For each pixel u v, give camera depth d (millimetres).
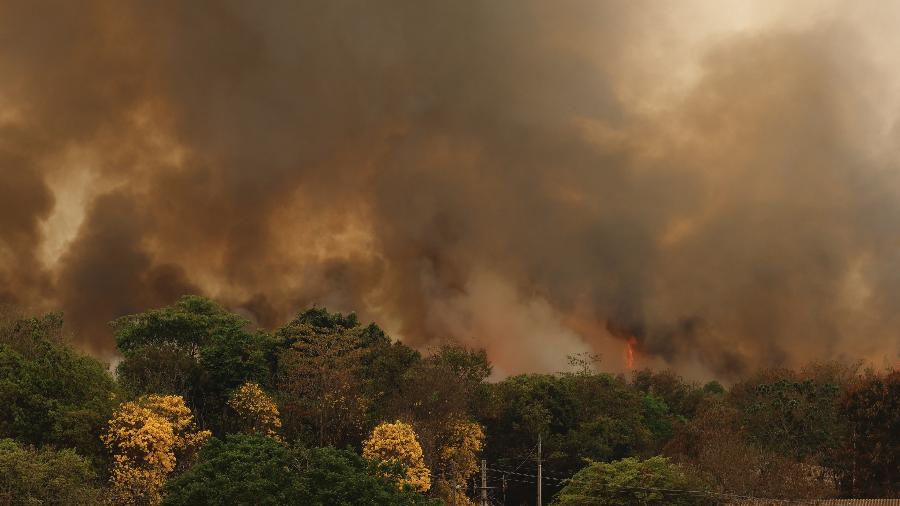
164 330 58812
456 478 54250
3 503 30703
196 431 50344
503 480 63031
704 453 52500
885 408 57312
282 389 56844
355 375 58344
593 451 64312
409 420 54188
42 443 39062
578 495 45625
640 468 45875
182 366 54750
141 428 40500
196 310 62844
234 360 54938
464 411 59469
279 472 31281
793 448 62188
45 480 32656
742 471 50062
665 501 44500
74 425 39938
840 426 62594
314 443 53031
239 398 51688
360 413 54375
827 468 60562
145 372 53625
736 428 64188
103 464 39688
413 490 34250
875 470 56375
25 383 40656
